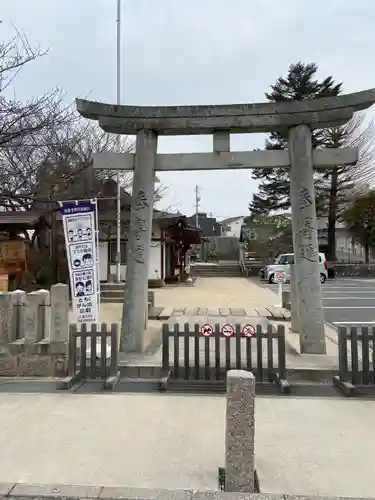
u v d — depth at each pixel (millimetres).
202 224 65438
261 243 34656
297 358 6531
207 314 11227
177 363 5820
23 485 3012
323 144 28734
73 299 7027
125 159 7352
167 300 15023
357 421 4273
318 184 30578
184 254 26266
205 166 7285
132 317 7082
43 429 4055
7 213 13016
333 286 22359
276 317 10695
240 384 3010
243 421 2973
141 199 7242
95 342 5871
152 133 7316
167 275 23641
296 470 3242
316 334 6824
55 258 15336
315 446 3678
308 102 6988
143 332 7160
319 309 6852
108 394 5152
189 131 7379
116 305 13445
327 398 5016
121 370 6047
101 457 3463
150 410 4578
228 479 2939
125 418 4344
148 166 7258
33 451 3578
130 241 7238
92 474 3182
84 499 2850
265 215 35062
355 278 28703
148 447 3652
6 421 4266
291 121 7055
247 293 17859
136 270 7176
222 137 7316
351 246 36594
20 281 13273
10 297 6109
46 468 3275
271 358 5688
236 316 10867
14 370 5980
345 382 5359
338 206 31828
